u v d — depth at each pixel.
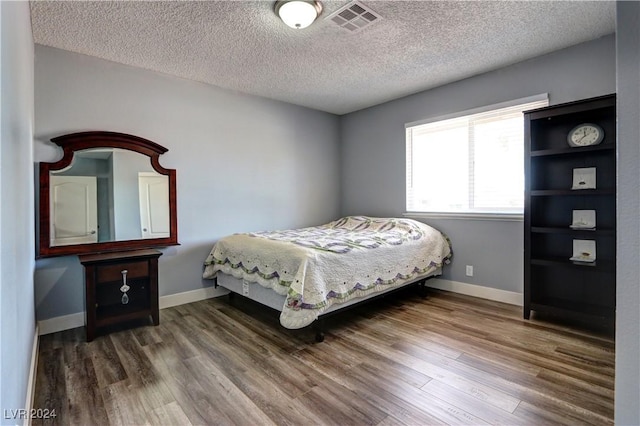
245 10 2.24
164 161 3.33
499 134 3.38
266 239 3.12
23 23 1.73
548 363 2.10
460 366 2.08
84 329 2.79
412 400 1.74
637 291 0.69
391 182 4.34
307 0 2.11
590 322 2.56
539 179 2.98
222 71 3.29
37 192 2.66
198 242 3.57
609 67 2.70
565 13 2.35
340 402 1.73
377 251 2.97
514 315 2.97
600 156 2.70
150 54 2.89
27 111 1.95
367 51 2.89
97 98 2.95
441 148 3.86
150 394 1.82
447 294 3.67
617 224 0.71
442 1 2.18
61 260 2.78
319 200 4.74
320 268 2.53
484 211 3.50
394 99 4.25
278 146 4.27
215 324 2.87
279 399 1.76
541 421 1.56
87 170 2.89
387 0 2.15
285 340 2.52
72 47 2.74
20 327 1.37
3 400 0.92
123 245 3.06
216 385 1.90
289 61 3.07
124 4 2.15
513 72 3.21
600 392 1.78
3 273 0.94
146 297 2.98
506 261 3.33
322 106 4.54
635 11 0.69
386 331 2.67
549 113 2.71
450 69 3.32
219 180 3.72
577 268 2.62
